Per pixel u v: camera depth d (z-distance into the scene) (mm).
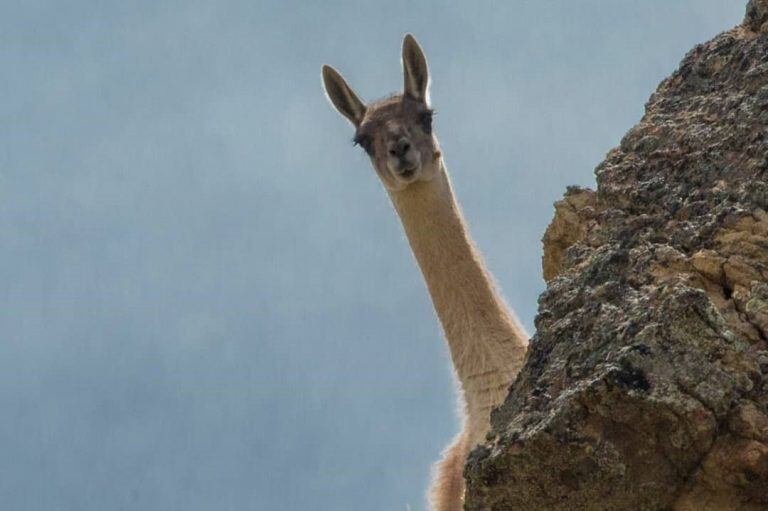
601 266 24516
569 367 22953
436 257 35062
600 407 21719
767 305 22531
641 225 25406
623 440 21781
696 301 21938
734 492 21594
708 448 21531
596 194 28469
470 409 32594
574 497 22234
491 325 33469
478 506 22797
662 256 23969
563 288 24766
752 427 21250
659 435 21609
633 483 21906
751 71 26359
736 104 26141
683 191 25422
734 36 27797
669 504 21938
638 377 21594
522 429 22531
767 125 25078
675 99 27609
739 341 21859
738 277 23219
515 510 22625
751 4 27797
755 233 23719
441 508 30922
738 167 24969
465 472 22922
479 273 34594
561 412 21906
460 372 33406
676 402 21312
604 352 22594
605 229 25969
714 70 27484
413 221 35625
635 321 22469
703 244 24172
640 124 27484
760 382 21641
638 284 23828
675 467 21781
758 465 21188
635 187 26109
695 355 21703
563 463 22047
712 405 21375
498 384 32469
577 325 23641
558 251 29062
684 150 26094
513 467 22375
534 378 23781
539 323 24578
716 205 24703
